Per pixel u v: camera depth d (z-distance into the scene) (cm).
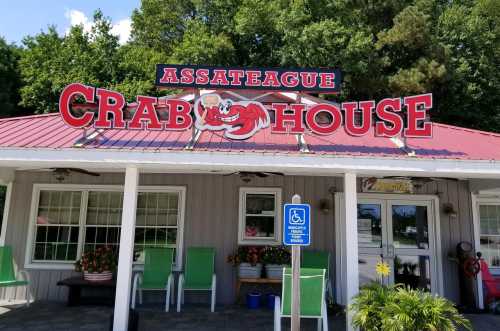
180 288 803
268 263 858
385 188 928
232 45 2059
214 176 927
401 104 696
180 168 661
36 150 604
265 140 735
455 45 2006
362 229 927
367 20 2159
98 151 605
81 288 869
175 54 2022
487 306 853
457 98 1905
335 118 685
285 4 2178
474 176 666
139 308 815
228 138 681
